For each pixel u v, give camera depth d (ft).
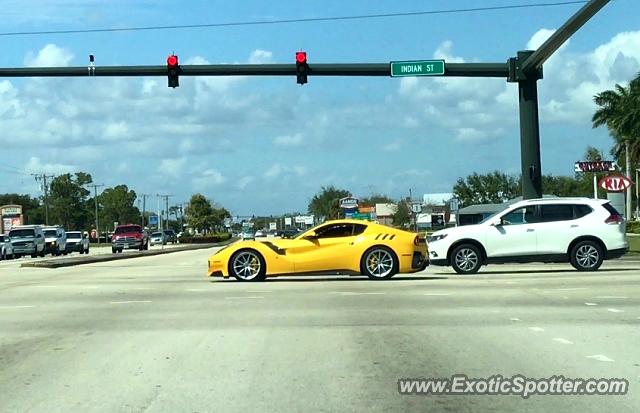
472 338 33.68
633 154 198.80
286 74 81.56
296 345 32.58
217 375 27.09
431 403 23.29
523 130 86.07
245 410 22.56
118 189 447.83
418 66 82.43
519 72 84.38
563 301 45.78
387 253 61.67
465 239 67.15
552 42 74.90
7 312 45.06
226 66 81.10
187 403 23.40
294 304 46.37
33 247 167.84
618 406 22.82
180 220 517.55
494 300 46.70
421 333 35.17
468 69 83.92
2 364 29.60
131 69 80.94
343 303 46.44
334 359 29.58
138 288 59.41
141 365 29.01
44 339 35.19
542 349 30.96
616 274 63.21
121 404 23.40
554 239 66.85
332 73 81.61
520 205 67.87
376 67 82.02
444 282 58.80
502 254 66.95
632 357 29.25
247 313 42.70
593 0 63.00
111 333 36.55
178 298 51.26
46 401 23.91
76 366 29.04
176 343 33.47
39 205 476.54
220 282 63.72
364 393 24.40
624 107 194.90
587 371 26.96
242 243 63.10
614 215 67.46
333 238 62.34
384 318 39.93
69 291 57.62
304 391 24.70
